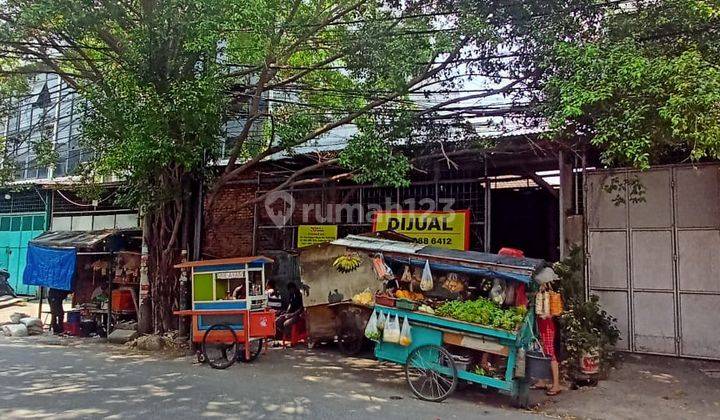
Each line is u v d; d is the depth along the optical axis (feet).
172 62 32.07
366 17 32.86
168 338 37.09
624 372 27.91
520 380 22.97
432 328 24.16
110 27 35.50
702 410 22.45
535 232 42.63
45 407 21.16
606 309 32.12
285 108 42.96
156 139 29.78
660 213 31.30
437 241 37.14
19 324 44.68
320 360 32.81
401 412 21.56
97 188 45.78
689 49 22.72
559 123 23.61
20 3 31.65
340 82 40.14
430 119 33.04
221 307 31.71
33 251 45.01
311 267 34.94
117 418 19.71
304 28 32.09
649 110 21.11
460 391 25.35
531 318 23.93
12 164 45.98
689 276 30.40
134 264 43.11
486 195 35.88
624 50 23.56
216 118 32.30
